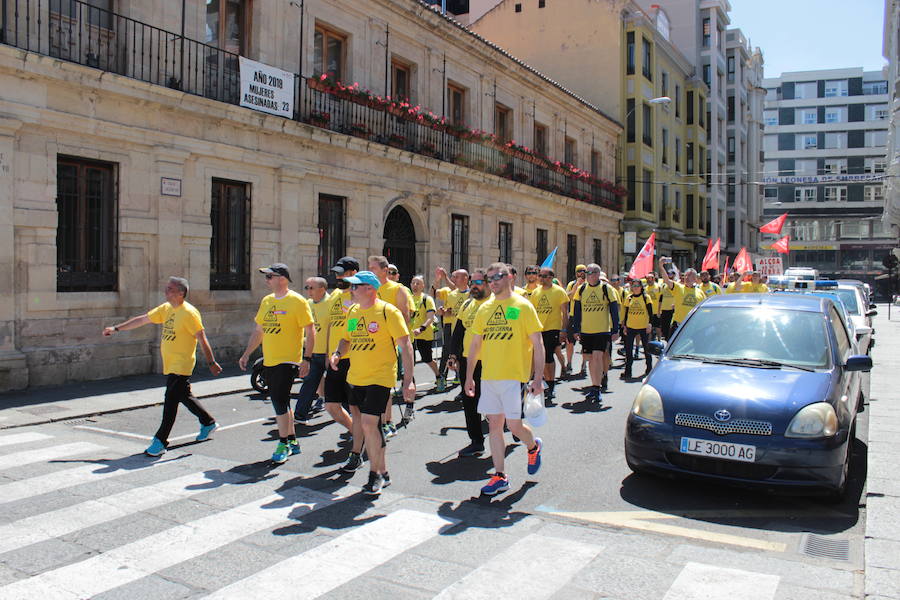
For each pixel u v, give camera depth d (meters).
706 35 46.09
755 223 56.91
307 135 14.65
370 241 16.89
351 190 16.34
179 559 4.30
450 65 20.50
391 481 6.02
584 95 33.09
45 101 10.27
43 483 5.85
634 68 32.88
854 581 4.01
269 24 14.25
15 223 10.01
